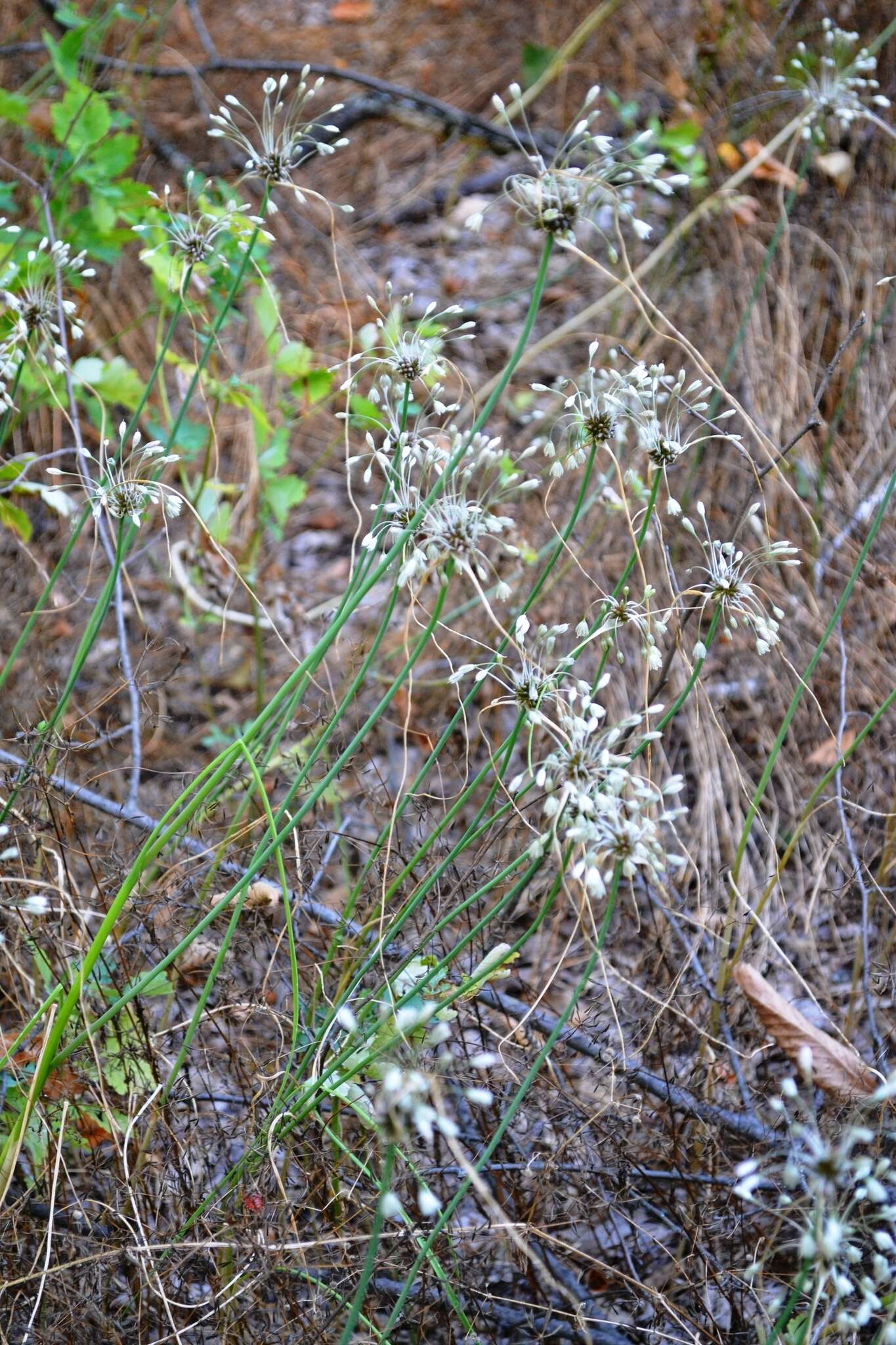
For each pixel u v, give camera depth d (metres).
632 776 1.38
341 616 1.47
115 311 3.73
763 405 3.34
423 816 2.24
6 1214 1.53
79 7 4.49
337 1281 1.55
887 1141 1.66
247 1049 1.75
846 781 2.72
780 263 3.68
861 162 3.90
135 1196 1.53
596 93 1.47
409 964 1.59
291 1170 1.79
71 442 3.35
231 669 3.01
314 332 3.85
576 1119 1.69
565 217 1.42
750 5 4.18
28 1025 1.55
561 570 3.04
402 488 1.55
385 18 5.04
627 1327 1.52
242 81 4.78
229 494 3.38
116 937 1.69
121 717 2.83
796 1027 1.73
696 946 1.98
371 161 4.59
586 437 1.58
